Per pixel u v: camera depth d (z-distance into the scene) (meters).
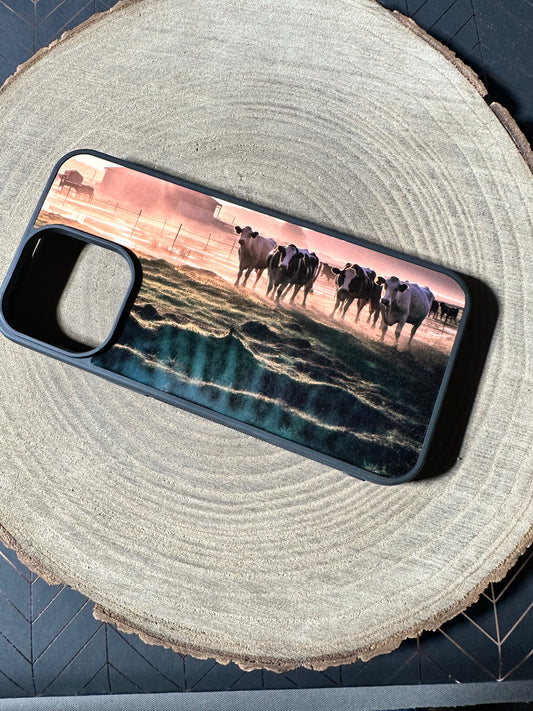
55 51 0.25
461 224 0.23
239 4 0.25
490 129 0.24
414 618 0.22
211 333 0.23
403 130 0.24
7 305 0.23
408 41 0.24
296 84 0.24
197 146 0.24
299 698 0.28
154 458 0.23
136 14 0.25
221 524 0.23
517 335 0.23
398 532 0.22
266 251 0.23
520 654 0.28
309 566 0.22
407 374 0.22
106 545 0.23
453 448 0.22
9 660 0.30
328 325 0.22
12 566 0.30
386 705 0.28
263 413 0.22
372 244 0.23
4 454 0.23
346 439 0.22
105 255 0.24
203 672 0.29
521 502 0.22
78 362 0.23
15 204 0.25
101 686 0.29
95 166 0.24
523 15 0.32
